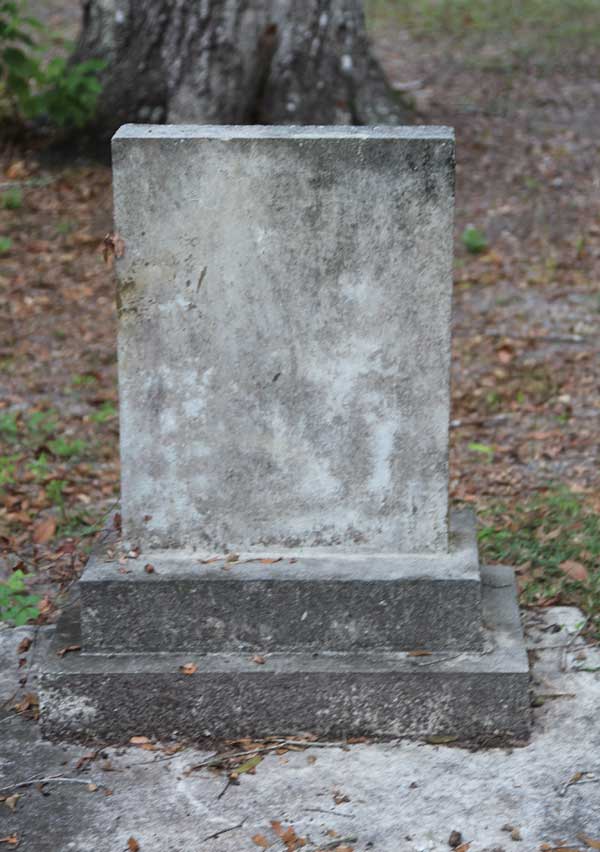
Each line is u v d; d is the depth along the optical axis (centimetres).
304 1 1129
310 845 395
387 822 404
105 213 1062
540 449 693
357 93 1170
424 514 448
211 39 1109
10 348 843
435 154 413
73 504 634
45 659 445
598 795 414
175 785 423
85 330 874
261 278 427
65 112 1105
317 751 438
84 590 442
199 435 444
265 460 446
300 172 416
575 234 1041
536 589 532
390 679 435
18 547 589
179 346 435
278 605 441
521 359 820
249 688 438
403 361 434
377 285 426
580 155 1215
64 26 1681
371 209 419
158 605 443
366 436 442
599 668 479
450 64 1577
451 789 419
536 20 1825
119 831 403
